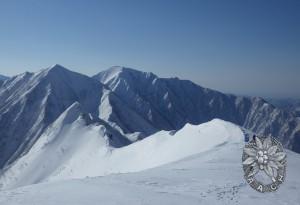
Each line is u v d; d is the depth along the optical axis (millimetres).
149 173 40969
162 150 113562
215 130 93938
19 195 29609
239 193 30062
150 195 28969
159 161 106250
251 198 28562
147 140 134250
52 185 34438
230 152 55688
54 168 185750
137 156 130625
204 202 27438
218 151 59438
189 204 26844
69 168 176500
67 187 32531
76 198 27859
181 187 32312
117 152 153000
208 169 41688
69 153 195750
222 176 36969
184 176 37719
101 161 157750
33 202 27016
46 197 28469
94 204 26172
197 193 30000
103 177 38719
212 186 32469
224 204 27078
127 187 32125
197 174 38562
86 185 33312
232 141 80500
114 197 28156
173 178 36750
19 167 195625
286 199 28359
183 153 97125
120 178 37500
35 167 188875
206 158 54781
